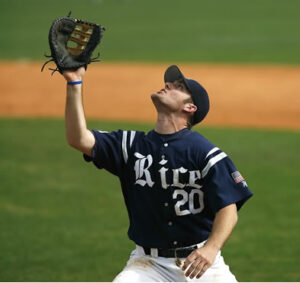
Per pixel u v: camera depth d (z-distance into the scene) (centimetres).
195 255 1502
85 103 6794
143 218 1638
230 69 8512
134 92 7312
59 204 3703
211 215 1636
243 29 12638
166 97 1631
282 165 4447
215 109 6469
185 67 8725
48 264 2847
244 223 3416
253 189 3941
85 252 3014
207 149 1595
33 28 12888
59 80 8044
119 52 10331
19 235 3212
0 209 3591
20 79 8088
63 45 1555
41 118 6112
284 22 13438
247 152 4791
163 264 1636
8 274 2709
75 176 4253
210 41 11288
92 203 3734
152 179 1609
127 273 1620
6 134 5403
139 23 13750
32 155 4738
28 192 3888
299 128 5641
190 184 1597
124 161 1652
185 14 14975
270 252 3022
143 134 1666
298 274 2728
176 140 1619
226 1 16912
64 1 17175
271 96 6969
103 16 14762
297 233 3259
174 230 1617
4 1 16938
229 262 2894
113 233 3278
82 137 1606
